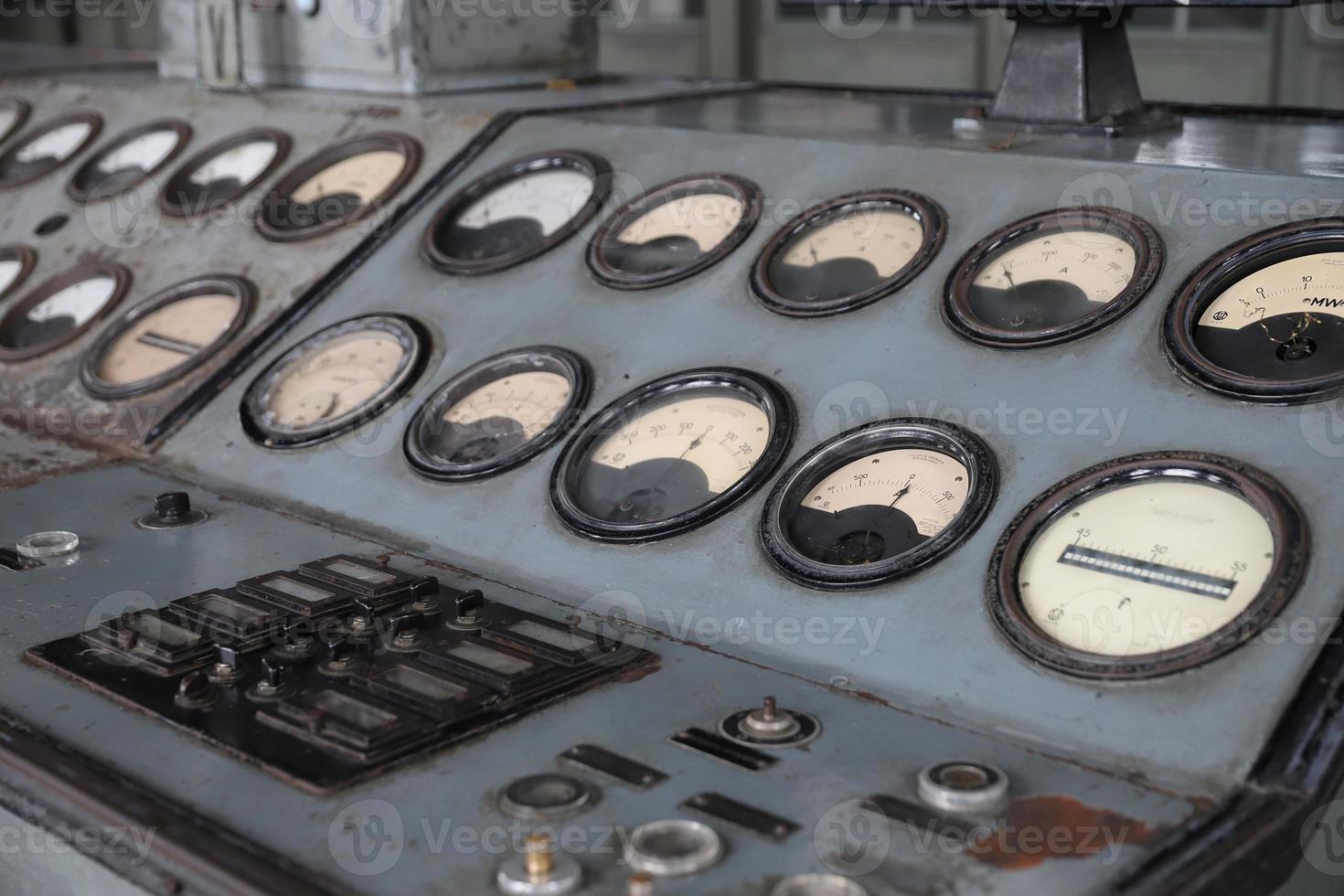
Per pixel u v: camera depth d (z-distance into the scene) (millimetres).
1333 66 5742
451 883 1029
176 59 3223
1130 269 1626
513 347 1935
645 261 2008
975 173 1854
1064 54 2072
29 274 2580
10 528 1786
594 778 1170
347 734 1221
